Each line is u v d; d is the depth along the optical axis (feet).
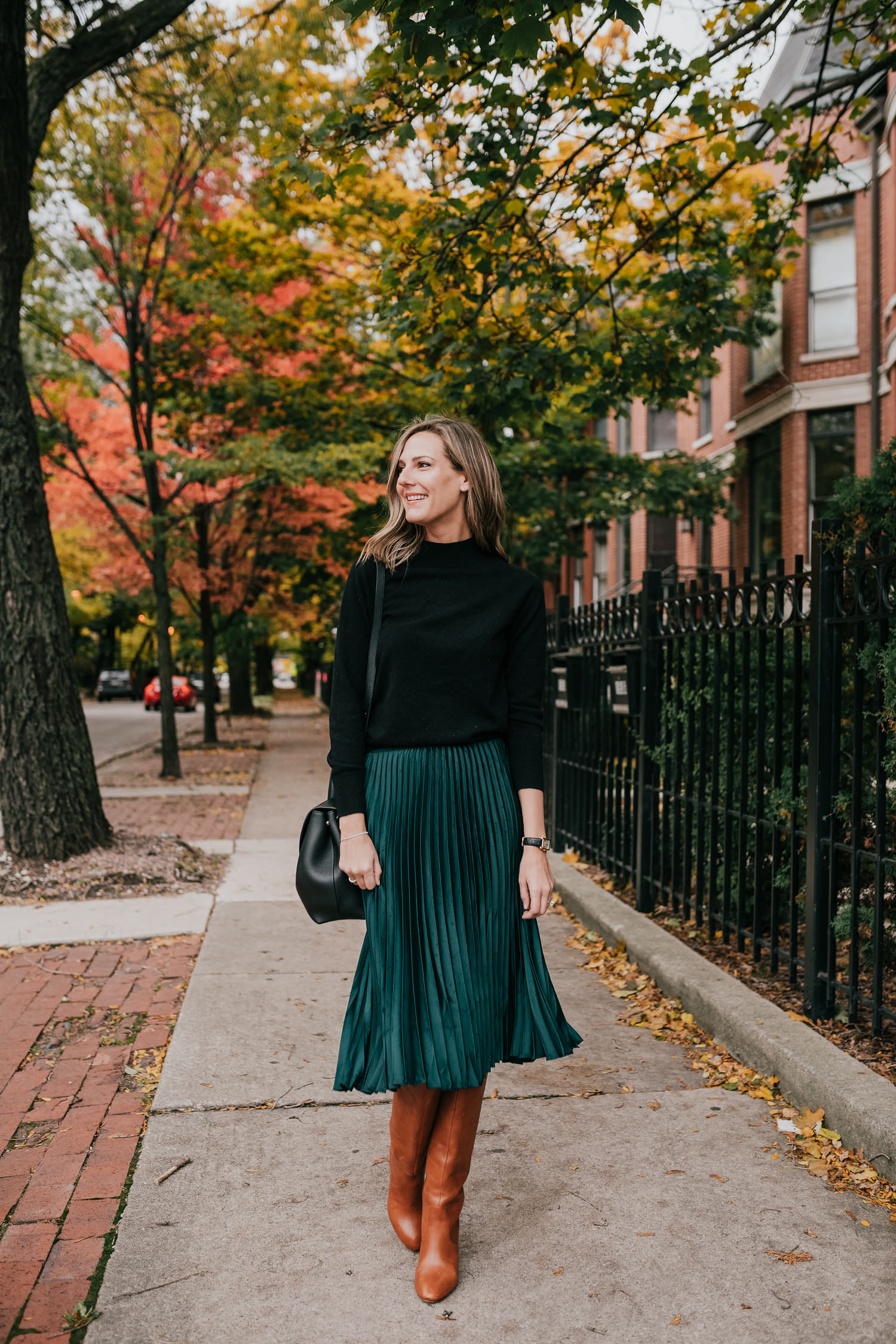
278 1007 13.83
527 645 7.75
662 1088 11.12
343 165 18.34
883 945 12.16
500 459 47.60
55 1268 7.75
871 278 52.08
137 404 42.96
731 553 64.08
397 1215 7.93
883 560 10.68
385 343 43.55
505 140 18.10
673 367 22.94
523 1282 7.50
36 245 37.96
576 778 23.32
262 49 30.55
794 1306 7.22
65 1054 12.36
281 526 56.39
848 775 12.69
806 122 28.50
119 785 42.39
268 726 84.69
